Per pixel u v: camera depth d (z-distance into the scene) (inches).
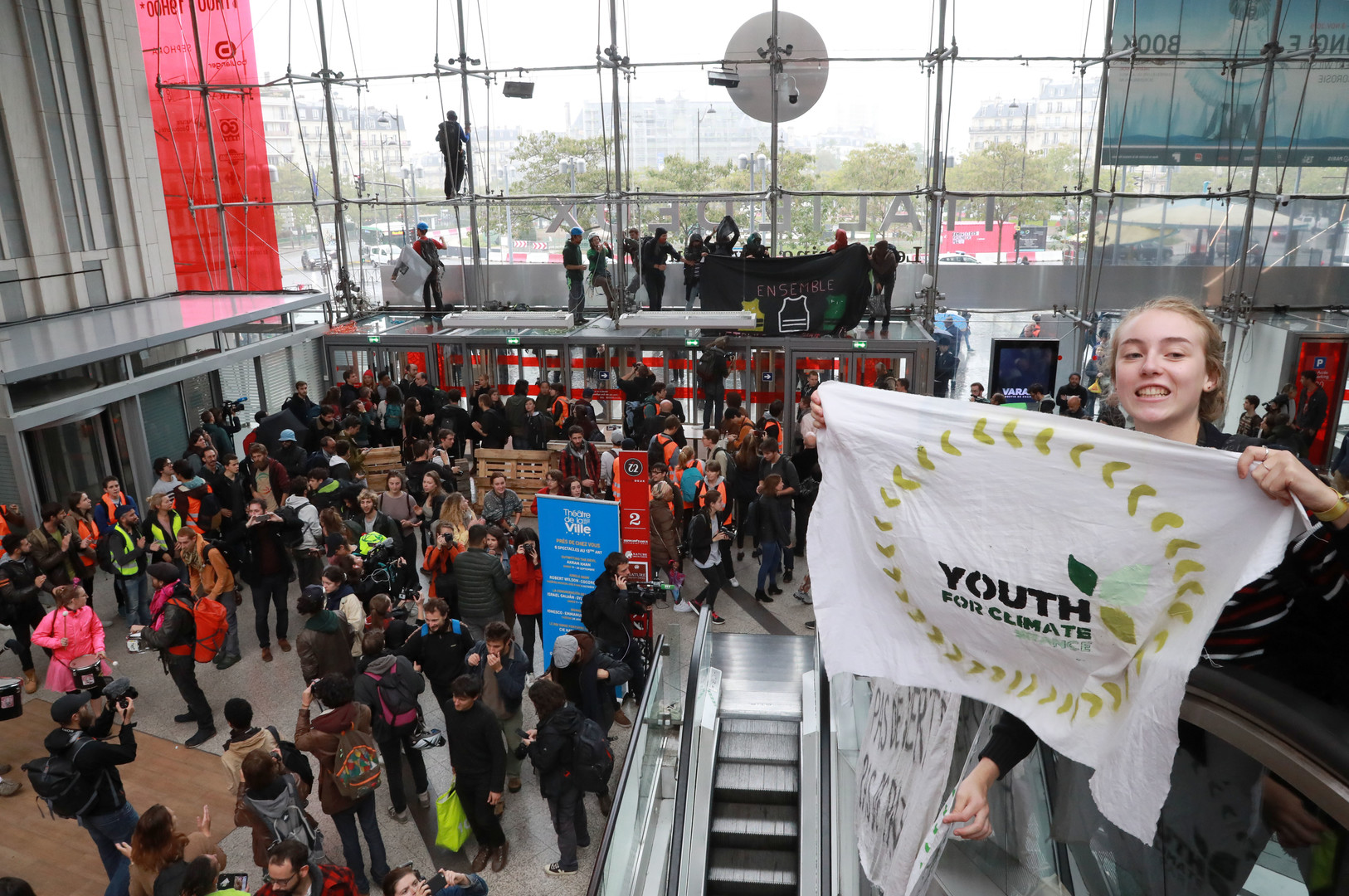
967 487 96.3
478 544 380.5
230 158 837.8
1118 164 715.4
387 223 864.3
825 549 109.8
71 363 510.0
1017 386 636.1
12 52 637.3
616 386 744.3
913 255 772.0
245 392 675.4
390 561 412.2
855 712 313.4
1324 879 81.4
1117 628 88.3
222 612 371.2
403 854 312.8
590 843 318.3
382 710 308.2
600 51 765.9
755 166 777.6
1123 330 89.4
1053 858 132.0
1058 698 93.4
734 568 520.7
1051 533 91.1
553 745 286.2
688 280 743.7
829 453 108.0
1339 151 695.7
